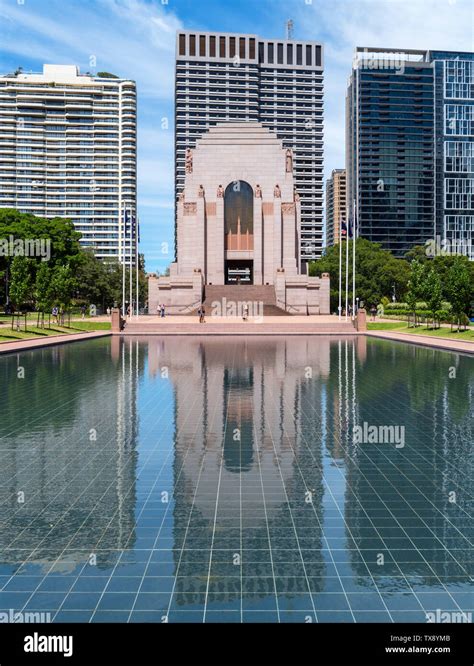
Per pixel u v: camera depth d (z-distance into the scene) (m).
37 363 35.03
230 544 9.26
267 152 95.12
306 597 7.73
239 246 96.56
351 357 38.28
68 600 7.68
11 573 8.36
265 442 15.69
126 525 10.00
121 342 52.94
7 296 91.31
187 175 94.81
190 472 12.99
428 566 8.56
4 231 96.25
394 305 100.75
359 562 8.67
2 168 183.12
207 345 48.88
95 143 186.00
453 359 37.03
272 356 38.81
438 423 18.05
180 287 87.44
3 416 19.09
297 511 10.66
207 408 20.45
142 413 19.58
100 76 195.00
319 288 89.62
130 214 74.06
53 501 11.16
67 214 187.25
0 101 181.25
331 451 14.81
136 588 7.95
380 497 11.43
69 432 16.84
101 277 112.75
